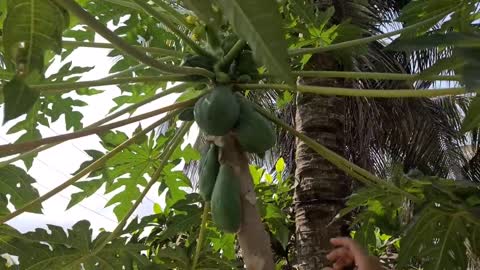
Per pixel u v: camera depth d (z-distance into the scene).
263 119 2.51
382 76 2.52
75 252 3.15
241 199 2.45
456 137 13.32
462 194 2.90
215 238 3.83
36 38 1.86
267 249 2.43
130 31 3.59
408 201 3.15
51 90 2.51
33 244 3.12
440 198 2.88
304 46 3.42
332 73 2.58
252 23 1.39
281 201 5.08
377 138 13.23
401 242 3.09
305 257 3.29
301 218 3.38
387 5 11.36
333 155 2.81
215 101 2.41
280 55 1.40
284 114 10.68
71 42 2.86
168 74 2.58
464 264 3.11
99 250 3.13
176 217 3.38
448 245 3.10
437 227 3.07
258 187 4.90
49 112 3.81
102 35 1.84
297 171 3.47
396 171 3.06
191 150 3.70
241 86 2.56
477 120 2.40
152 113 2.56
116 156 3.57
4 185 3.38
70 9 1.71
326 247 3.27
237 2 1.36
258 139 2.46
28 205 2.71
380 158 13.46
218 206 2.42
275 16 1.37
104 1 3.34
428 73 2.16
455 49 1.76
